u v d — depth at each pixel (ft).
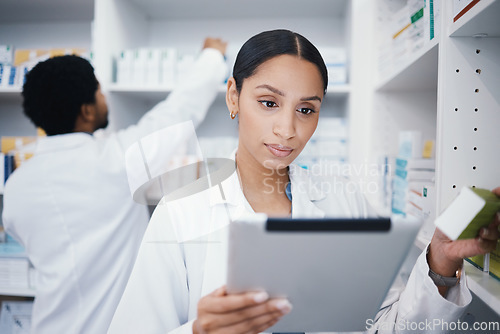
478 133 2.83
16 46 7.73
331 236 1.74
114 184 4.39
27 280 5.96
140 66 6.12
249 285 1.90
